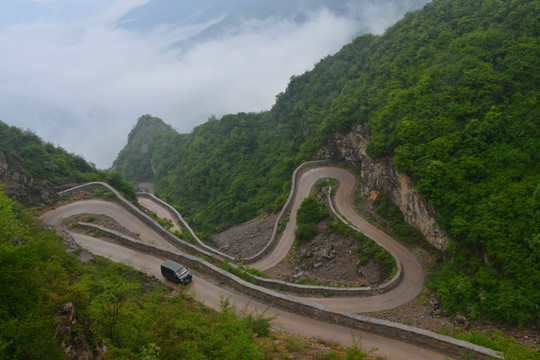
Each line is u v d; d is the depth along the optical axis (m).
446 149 34.12
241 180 79.00
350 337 21.73
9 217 18.16
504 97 35.56
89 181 52.38
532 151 30.47
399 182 39.53
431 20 57.16
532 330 22.62
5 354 8.12
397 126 40.25
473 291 26.08
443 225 31.39
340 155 62.53
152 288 25.11
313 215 46.84
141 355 12.48
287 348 17.53
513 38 41.12
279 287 31.00
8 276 9.20
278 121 92.31
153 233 40.06
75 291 11.09
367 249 36.09
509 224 26.78
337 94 76.62
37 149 49.53
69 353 9.77
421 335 20.67
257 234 52.81
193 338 15.01
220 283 28.09
